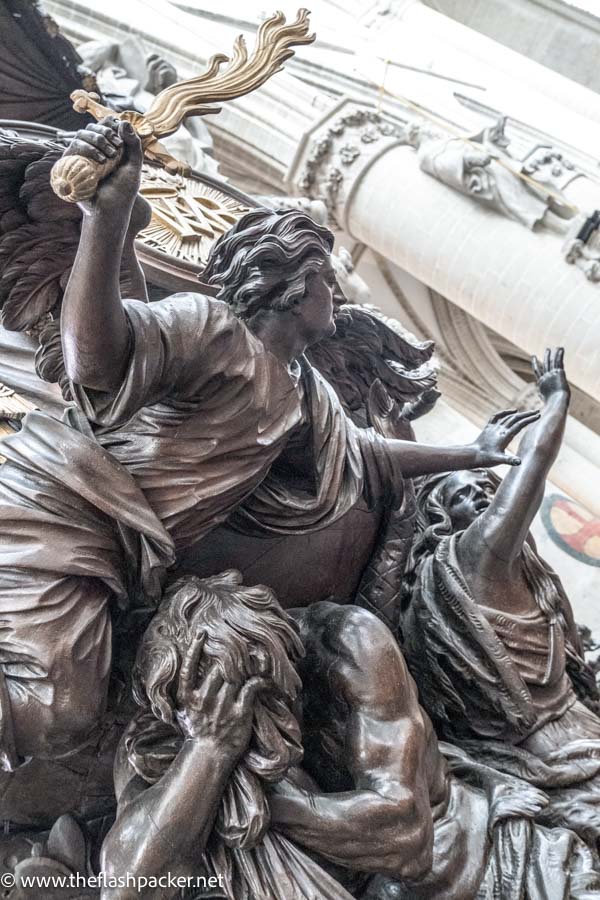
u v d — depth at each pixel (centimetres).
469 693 277
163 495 220
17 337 296
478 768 255
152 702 204
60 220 236
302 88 634
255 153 618
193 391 218
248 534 248
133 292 235
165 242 337
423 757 221
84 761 230
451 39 817
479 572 284
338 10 830
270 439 228
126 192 185
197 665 205
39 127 321
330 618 242
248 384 224
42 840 234
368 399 317
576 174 542
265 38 264
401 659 233
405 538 288
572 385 514
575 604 421
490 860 228
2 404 287
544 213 525
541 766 259
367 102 632
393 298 642
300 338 242
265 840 202
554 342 505
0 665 198
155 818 192
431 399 329
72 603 204
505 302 521
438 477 332
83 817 238
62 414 263
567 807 247
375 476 261
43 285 242
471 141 566
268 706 208
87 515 213
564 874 224
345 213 589
